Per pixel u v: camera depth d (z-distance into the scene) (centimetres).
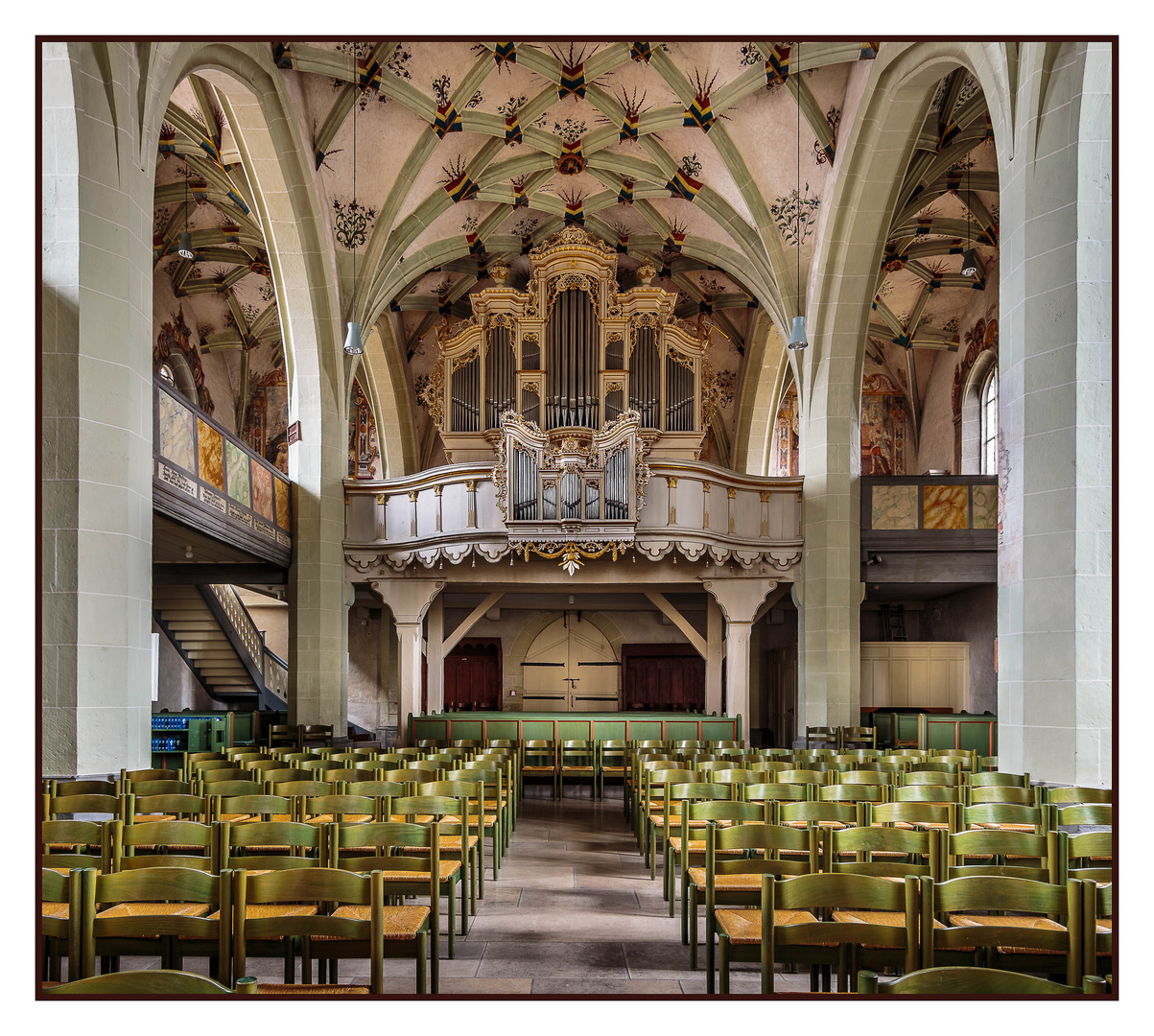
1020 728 960
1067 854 561
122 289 1031
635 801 1271
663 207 2081
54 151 990
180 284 2328
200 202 2080
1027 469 962
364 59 1644
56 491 974
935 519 1862
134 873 433
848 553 1833
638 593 2286
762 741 2475
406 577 1903
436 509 1856
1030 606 949
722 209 1931
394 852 738
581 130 1898
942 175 1894
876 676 2070
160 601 2139
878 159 1670
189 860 546
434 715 1961
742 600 1888
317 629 1831
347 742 1872
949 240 2156
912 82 1492
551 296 2169
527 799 1709
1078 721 898
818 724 1809
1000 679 1017
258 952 516
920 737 1777
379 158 1822
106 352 1011
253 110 1603
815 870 546
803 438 1891
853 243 1789
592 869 1022
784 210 1856
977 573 1856
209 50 1375
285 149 1684
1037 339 961
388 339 2481
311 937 498
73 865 554
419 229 1959
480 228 2152
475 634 2594
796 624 2253
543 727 1908
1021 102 997
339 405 1897
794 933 431
